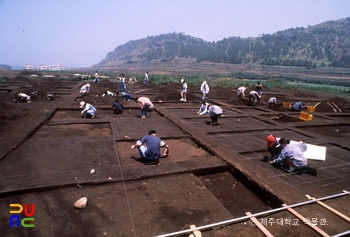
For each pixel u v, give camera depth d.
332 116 13.66
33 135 7.31
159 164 5.47
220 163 5.74
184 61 146.12
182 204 4.06
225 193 4.87
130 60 190.25
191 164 5.55
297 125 10.31
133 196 4.19
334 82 48.41
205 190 4.59
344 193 4.58
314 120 11.84
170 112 11.69
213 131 8.59
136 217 3.62
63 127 8.44
